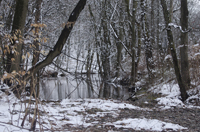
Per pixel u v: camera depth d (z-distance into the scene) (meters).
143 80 15.88
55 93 13.51
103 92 13.42
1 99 5.77
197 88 9.89
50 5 12.44
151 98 10.78
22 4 7.43
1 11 10.13
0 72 6.50
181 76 11.09
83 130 4.26
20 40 5.57
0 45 5.26
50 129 3.80
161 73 14.84
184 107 8.43
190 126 5.38
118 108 7.78
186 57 11.03
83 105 7.96
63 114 5.83
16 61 6.93
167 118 6.30
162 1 10.89
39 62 7.23
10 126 3.58
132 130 4.69
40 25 4.84
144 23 15.40
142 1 15.41
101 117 6.05
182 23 11.16
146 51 14.91
